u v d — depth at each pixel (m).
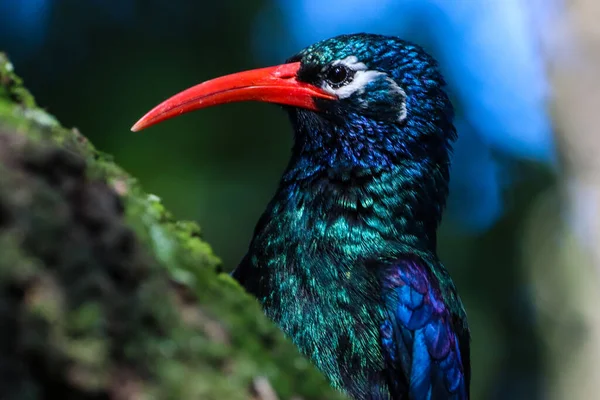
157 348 3.49
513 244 29.78
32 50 24.83
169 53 25.72
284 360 4.10
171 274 3.86
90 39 25.06
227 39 26.47
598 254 26.05
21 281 3.19
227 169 25.05
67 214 3.45
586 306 28.34
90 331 3.26
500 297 29.97
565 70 23.78
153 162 24.36
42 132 3.79
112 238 3.56
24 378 3.08
